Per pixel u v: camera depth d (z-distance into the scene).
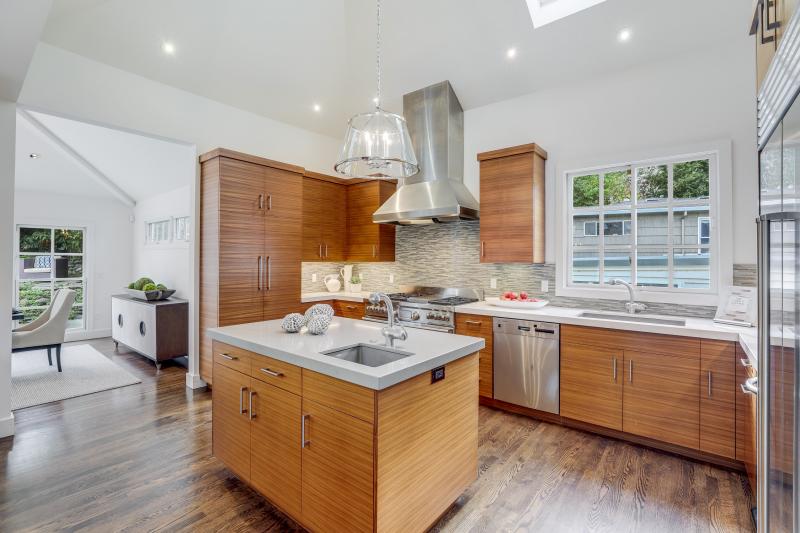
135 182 6.21
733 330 2.46
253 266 3.86
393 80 4.29
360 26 3.91
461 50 3.71
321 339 2.16
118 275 7.03
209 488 2.24
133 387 4.00
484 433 3.00
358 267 5.45
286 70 4.10
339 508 1.64
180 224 5.91
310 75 4.28
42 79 2.96
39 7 1.75
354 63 4.30
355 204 5.04
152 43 3.31
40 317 4.86
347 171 2.53
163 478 2.34
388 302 2.08
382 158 2.24
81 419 3.19
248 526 1.93
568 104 3.62
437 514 1.85
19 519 1.96
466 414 2.08
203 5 3.24
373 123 2.29
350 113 4.94
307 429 1.78
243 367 2.18
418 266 4.76
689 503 2.12
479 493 2.21
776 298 1.17
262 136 4.48
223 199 3.62
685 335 2.55
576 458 2.61
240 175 3.75
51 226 6.32
